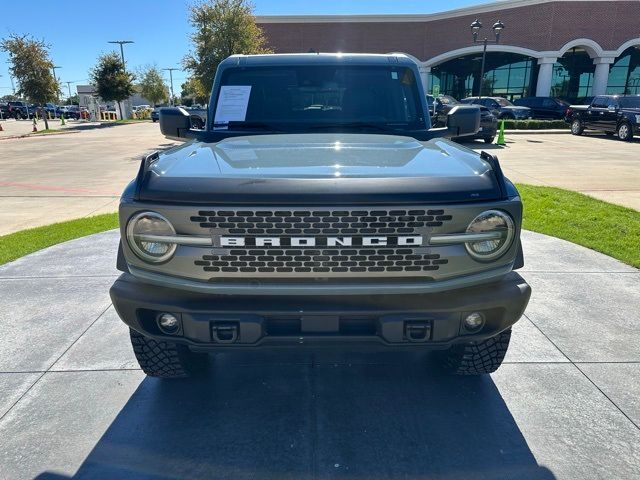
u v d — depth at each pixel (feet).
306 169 7.79
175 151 9.84
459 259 7.66
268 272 7.49
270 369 11.04
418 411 9.59
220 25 64.90
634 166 42.37
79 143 77.41
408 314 7.70
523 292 8.09
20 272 17.10
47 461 8.32
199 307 7.68
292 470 8.13
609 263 17.65
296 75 12.57
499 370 10.96
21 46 116.57
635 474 8.00
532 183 34.42
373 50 126.11
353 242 7.36
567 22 111.04
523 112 91.56
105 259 18.48
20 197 32.01
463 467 8.18
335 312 7.62
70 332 12.74
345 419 9.37
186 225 7.40
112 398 10.02
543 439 8.80
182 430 9.08
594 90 116.57
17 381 10.61
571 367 11.06
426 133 11.93
